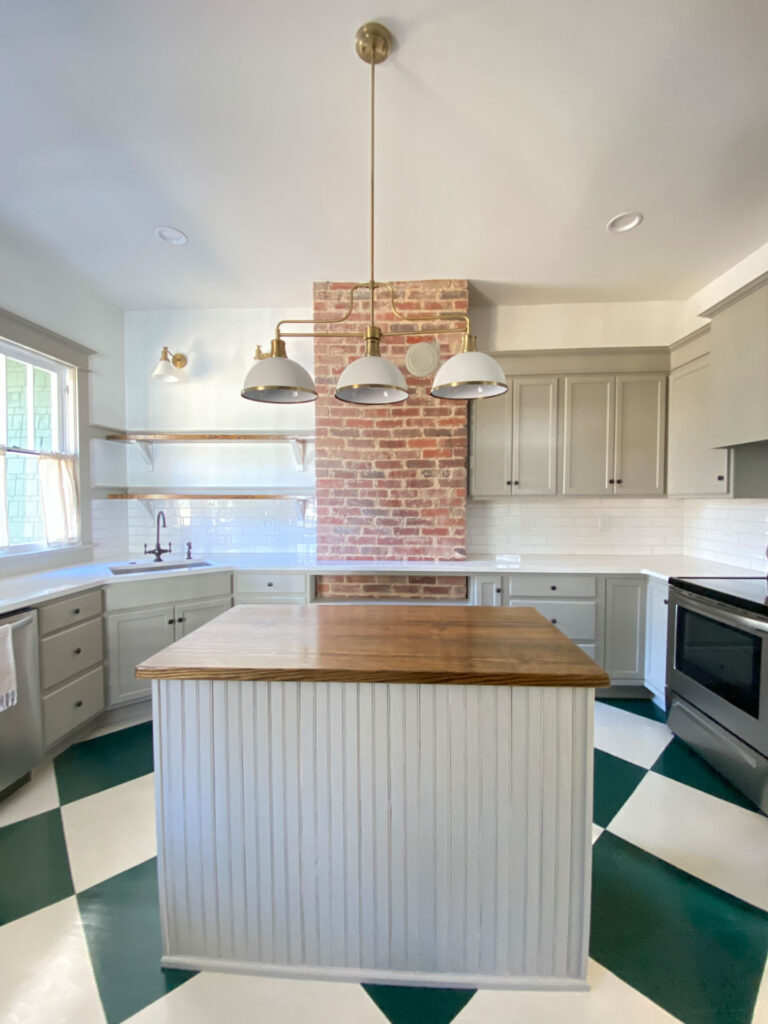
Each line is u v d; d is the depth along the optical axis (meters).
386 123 1.71
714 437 2.43
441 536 3.02
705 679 2.22
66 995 1.20
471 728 1.19
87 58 1.46
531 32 1.37
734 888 1.52
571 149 1.84
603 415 3.08
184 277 2.95
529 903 1.22
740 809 1.90
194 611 2.85
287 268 2.82
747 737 1.94
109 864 1.62
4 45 1.41
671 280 2.96
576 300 3.26
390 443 3.01
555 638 1.44
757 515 2.71
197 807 1.25
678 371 2.93
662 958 1.29
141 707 2.74
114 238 2.50
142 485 3.53
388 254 2.64
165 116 1.69
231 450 3.50
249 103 1.62
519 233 2.43
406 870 1.23
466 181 2.03
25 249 2.60
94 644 2.47
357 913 1.25
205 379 3.47
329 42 1.40
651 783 2.07
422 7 1.30
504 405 3.13
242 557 3.35
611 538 3.38
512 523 3.43
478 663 1.22
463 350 1.58
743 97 1.59
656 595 2.70
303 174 1.99
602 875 1.58
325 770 1.22
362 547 3.04
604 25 1.35
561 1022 1.14
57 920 1.40
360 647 1.35
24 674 2.03
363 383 1.48
